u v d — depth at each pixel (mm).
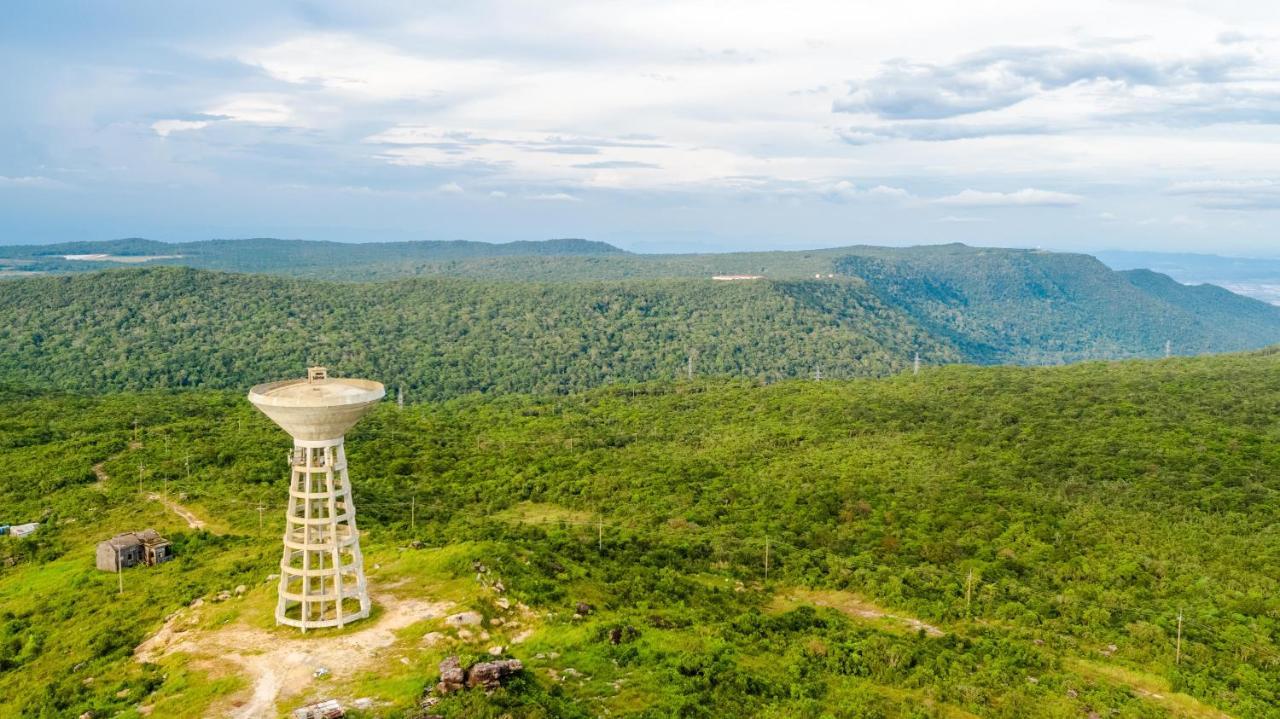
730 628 82625
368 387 71500
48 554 100500
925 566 106812
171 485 124188
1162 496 126750
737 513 129500
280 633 69312
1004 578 102500
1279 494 123875
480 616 72812
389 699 59062
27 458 136125
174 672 64250
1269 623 88750
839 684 73438
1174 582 100812
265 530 105375
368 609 72188
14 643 76375
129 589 85812
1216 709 73312
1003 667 78812
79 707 61188
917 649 81562
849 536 119125
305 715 55844
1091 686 75562
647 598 89125
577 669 67250
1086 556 109312
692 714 62438
